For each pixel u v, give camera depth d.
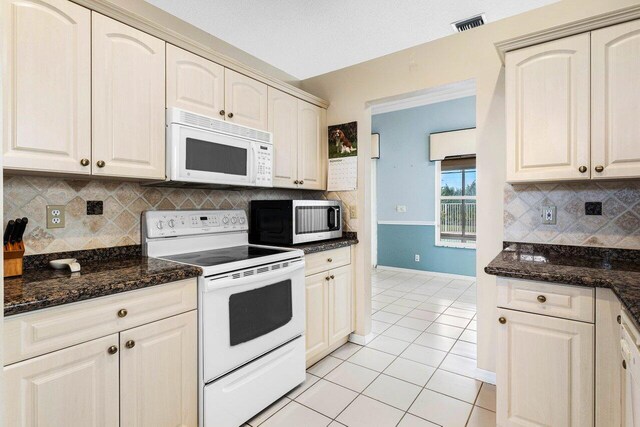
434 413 1.90
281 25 2.74
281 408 1.97
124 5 2.14
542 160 1.81
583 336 1.44
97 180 1.86
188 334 1.60
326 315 2.53
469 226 5.00
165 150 1.84
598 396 1.41
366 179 2.87
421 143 5.25
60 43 1.45
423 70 2.52
